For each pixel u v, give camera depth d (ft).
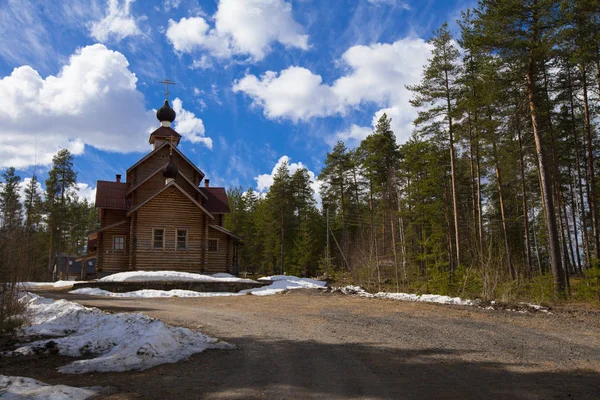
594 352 28.43
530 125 89.20
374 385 20.43
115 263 104.42
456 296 65.00
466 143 111.86
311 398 18.38
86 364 23.57
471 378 21.77
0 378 19.15
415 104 100.42
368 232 122.93
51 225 174.40
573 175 136.36
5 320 32.04
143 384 20.49
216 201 127.34
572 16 61.82
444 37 98.32
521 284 65.21
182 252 105.50
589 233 135.03
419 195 127.34
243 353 27.84
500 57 69.36
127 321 33.12
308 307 54.95
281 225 189.67
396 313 48.16
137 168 119.85
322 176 187.21
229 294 79.00
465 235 118.42
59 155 181.37
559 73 81.76
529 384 20.70
